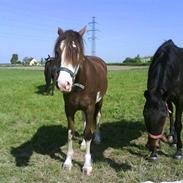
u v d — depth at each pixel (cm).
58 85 239
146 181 251
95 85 284
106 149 338
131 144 353
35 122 459
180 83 298
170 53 290
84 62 271
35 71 2322
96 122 338
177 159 305
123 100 643
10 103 616
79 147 343
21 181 261
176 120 306
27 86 970
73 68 244
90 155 292
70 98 274
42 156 318
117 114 499
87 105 278
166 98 260
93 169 283
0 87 959
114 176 270
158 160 303
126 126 427
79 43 249
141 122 448
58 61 246
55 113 517
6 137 378
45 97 701
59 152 329
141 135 386
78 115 483
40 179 265
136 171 277
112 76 1347
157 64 284
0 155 321
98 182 261
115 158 312
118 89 848
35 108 561
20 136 383
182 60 308
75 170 283
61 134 392
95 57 360
